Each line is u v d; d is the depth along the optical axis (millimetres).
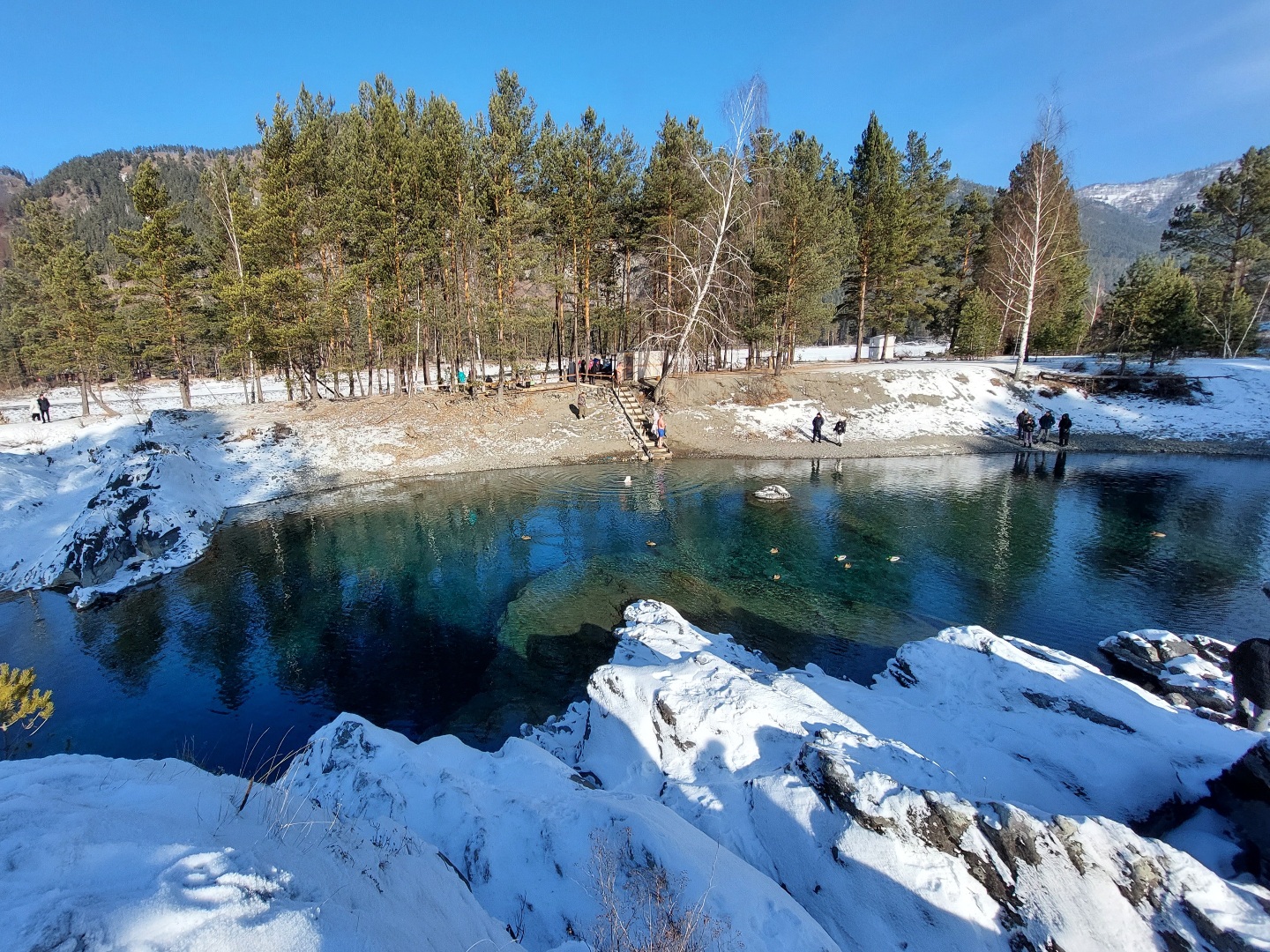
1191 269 41094
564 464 25938
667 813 5277
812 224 29969
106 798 3027
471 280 29656
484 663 10898
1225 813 5590
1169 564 13930
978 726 7398
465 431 27891
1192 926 4156
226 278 27672
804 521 17797
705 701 6949
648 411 30156
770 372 32875
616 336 38844
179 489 18688
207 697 10117
